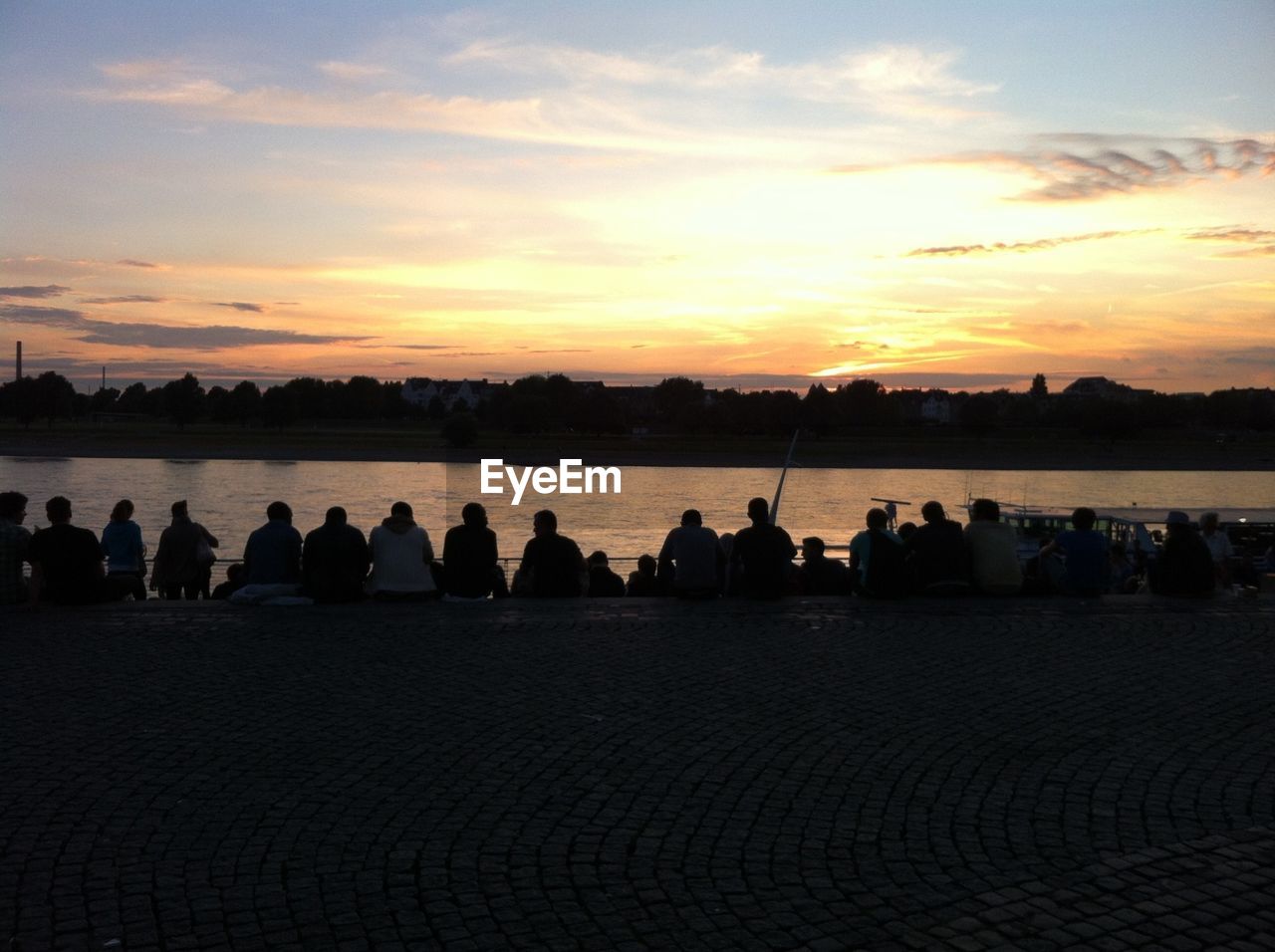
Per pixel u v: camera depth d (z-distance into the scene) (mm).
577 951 5285
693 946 5340
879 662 11344
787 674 10805
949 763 8078
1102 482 75875
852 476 75062
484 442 81312
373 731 8820
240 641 12148
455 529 14805
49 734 8688
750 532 14875
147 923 5535
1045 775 7828
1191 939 5363
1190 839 6613
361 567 14617
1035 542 30938
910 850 6477
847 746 8484
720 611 14000
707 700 9812
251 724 8984
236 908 5707
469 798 7336
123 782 7598
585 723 9070
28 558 14023
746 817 7016
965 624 13297
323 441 135875
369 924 5539
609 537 43625
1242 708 9617
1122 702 9805
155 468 101375
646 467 72938
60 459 111562
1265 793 7461
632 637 12492
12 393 188250
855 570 15047
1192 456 94250
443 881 6043
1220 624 13375
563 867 6234
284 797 7332
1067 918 5594
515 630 12812
